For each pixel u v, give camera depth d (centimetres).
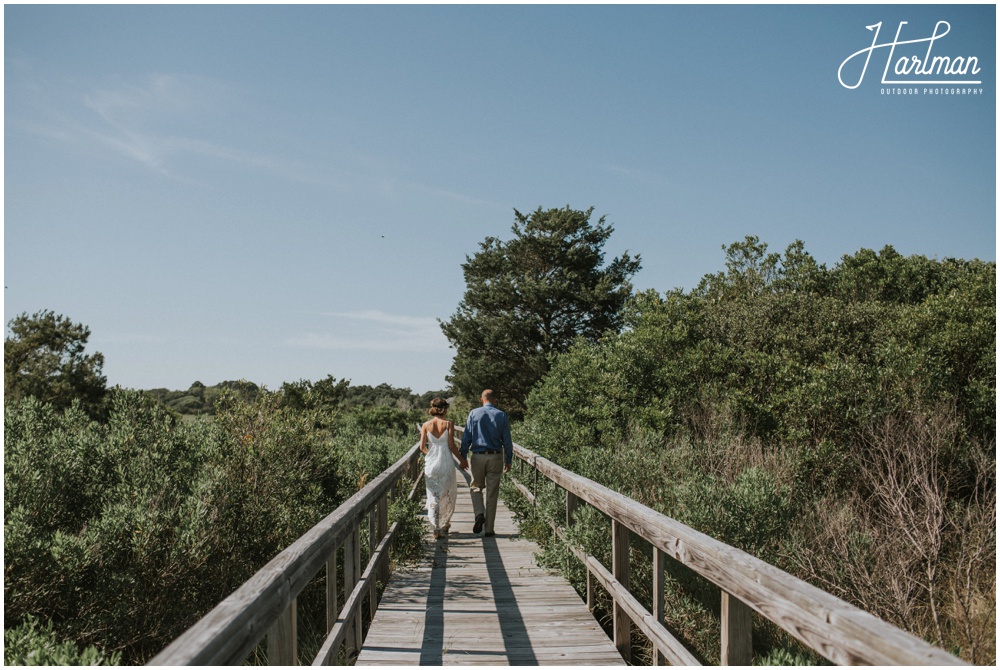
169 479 613
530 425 1534
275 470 721
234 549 615
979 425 948
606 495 473
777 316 1459
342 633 374
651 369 1355
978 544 615
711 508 629
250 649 206
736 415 1132
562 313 3912
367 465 1182
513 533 892
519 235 4062
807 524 682
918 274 1698
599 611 597
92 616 512
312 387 852
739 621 272
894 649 158
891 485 753
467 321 4038
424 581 641
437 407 825
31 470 589
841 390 1007
